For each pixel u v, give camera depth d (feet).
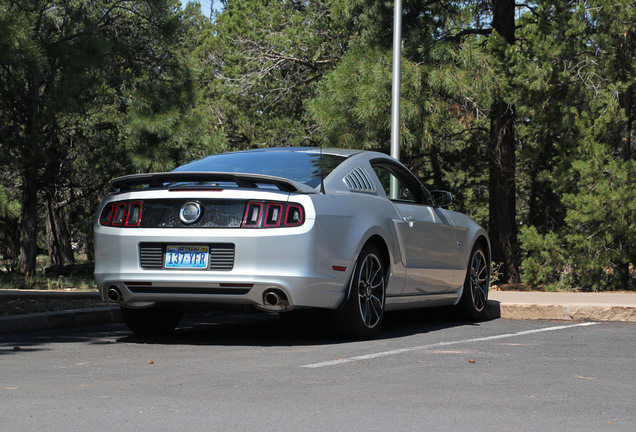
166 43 67.21
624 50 57.93
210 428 12.07
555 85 60.49
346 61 65.05
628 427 12.42
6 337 23.97
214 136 67.92
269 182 21.62
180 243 21.76
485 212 99.25
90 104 63.98
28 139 57.41
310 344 22.49
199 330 26.50
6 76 55.83
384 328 27.17
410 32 67.26
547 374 17.44
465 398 14.55
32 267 62.23
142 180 22.76
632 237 54.39
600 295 36.29
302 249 21.20
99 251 22.98
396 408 13.60
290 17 98.94
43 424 12.26
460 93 59.98
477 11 77.00
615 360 19.72
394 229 24.73
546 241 59.21
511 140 71.20
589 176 54.80
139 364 18.43
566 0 62.90
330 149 25.70
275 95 100.53
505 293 37.52
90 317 28.25
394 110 46.60
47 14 66.69
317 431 11.95
